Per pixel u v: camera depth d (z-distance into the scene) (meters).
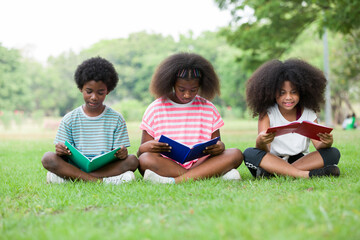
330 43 31.69
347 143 7.89
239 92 47.94
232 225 2.17
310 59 33.78
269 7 15.41
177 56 4.36
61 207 3.13
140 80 49.03
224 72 47.25
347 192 2.98
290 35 16.48
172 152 4.04
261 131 4.45
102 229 2.37
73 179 4.20
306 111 4.54
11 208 3.19
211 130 4.53
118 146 4.53
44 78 51.81
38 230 2.41
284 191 3.34
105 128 4.53
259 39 16.69
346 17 11.46
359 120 26.22
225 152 4.23
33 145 9.66
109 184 3.93
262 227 2.16
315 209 2.47
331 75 30.39
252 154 4.25
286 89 4.29
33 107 46.41
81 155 3.97
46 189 3.84
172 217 2.55
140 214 2.71
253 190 3.42
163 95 4.46
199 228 2.19
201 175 4.12
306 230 2.10
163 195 3.34
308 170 4.13
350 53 25.72
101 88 4.37
